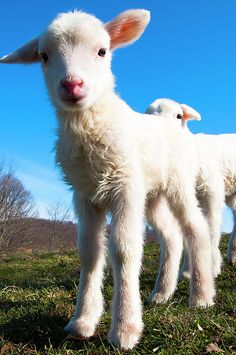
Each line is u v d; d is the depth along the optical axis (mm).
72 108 670
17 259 2162
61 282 1237
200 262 873
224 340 609
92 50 719
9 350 653
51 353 612
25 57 825
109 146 695
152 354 581
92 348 629
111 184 704
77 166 719
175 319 678
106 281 1144
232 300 860
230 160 1451
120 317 641
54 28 722
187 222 896
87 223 746
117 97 765
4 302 962
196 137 1395
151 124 855
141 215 708
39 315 791
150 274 1276
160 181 866
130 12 798
